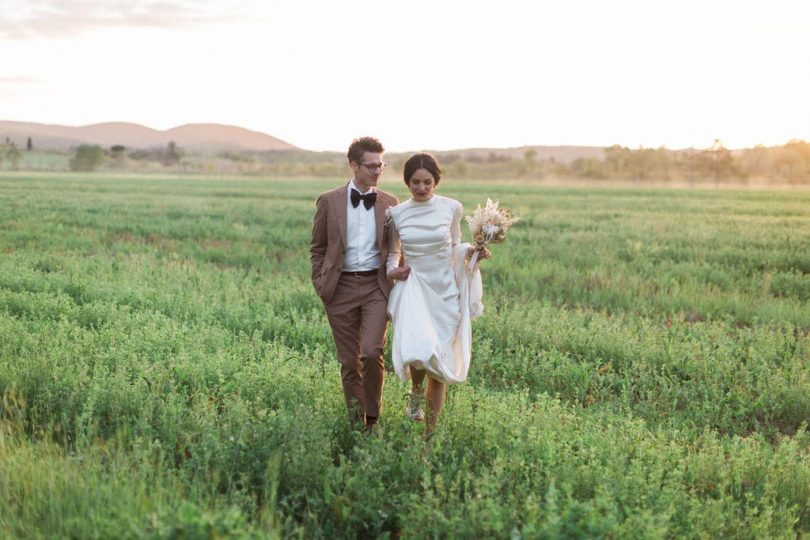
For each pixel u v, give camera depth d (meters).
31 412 5.39
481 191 52.50
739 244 18.47
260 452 4.59
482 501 3.94
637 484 4.28
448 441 4.92
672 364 7.53
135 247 16.66
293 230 20.98
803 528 4.36
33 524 3.75
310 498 4.25
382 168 5.30
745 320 10.56
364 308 5.38
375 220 5.33
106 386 5.63
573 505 3.80
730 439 5.92
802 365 7.61
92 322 8.47
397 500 4.27
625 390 6.50
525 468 4.45
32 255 14.34
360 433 4.97
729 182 92.81
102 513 3.70
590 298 11.62
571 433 5.18
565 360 7.44
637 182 93.94
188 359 6.36
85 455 4.52
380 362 5.29
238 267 14.80
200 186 56.22
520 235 19.91
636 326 9.38
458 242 5.51
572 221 24.17
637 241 18.64
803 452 5.25
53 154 170.50
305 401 5.62
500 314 9.31
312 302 9.97
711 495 4.62
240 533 3.35
